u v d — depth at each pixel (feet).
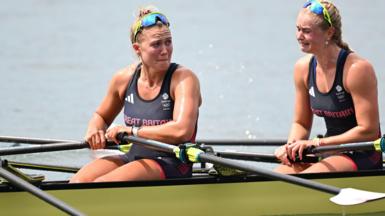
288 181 87.56
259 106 176.14
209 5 314.96
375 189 100.37
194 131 98.53
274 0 321.11
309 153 101.96
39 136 155.94
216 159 91.81
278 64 215.72
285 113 170.71
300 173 97.25
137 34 97.55
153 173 96.43
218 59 221.87
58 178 119.14
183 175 99.25
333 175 98.43
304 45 101.09
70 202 92.22
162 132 96.17
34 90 193.67
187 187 95.71
